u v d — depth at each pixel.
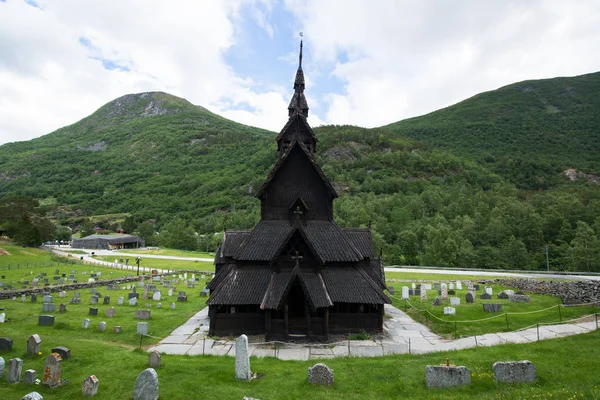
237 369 19.53
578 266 97.94
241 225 171.38
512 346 24.09
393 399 16.73
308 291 28.41
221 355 25.09
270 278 31.00
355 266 32.97
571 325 31.12
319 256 30.00
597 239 106.12
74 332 31.95
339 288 30.92
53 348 22.31
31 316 38.16
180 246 165.00
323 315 29.41
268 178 34.22
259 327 30.75
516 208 138.50
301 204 33.81
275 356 25.22
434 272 75.75
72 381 18.95
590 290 40.72
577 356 20.73
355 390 17.75
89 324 34.22
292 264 31.08
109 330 32.94
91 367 20.98
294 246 31.06
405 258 111.25
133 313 41.00
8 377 18.61
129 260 112.44
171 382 18.81
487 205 149.50
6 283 63.38
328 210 34.72
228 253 34.06
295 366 22.05
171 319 38.22
